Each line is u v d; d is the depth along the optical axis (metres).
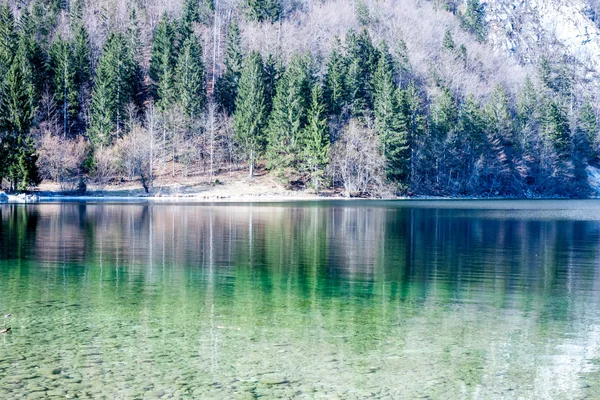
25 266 22.48
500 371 11.42
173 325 14.29
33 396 9.86
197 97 101.06
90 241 30.42
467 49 156.38
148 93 109.00
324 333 13.77
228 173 98.94
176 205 64.75
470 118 105.94
